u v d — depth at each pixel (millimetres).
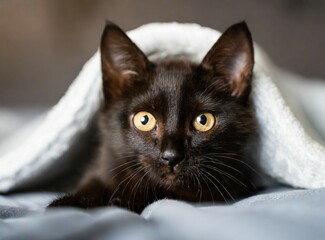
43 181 266
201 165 220
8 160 247
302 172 222
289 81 331
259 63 260
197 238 130
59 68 537
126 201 220
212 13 528
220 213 147
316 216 139
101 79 256
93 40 533
